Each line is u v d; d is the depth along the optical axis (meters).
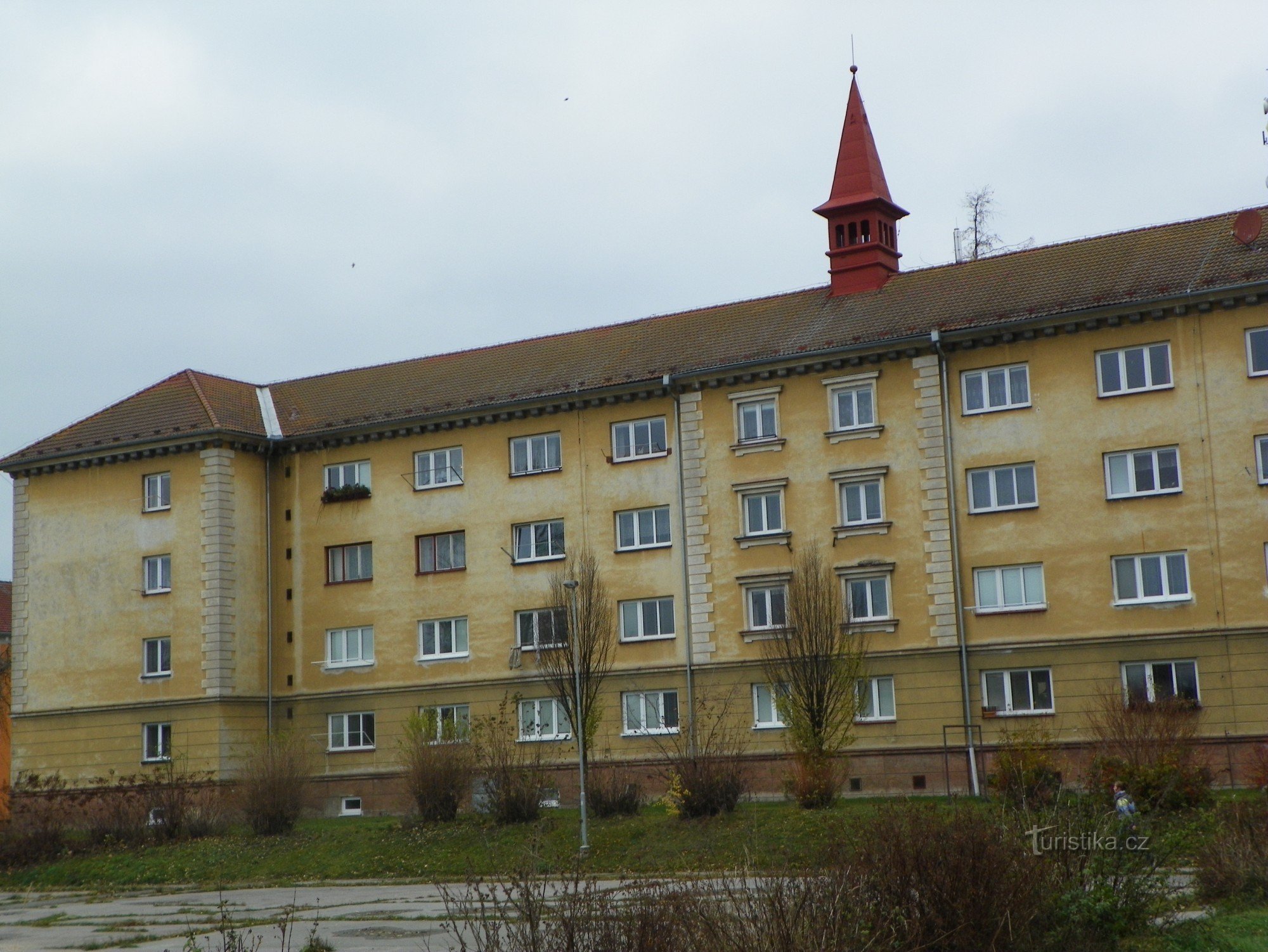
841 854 16.83
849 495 46.31
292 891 36.56
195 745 52.75
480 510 51.91
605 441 50.00
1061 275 45.69
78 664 55.56
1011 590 43.78
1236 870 21.38
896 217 51.41
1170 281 42.81
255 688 54.12
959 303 46.41
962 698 43.75
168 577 54.41
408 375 56.91
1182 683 41.28
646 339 52.50
